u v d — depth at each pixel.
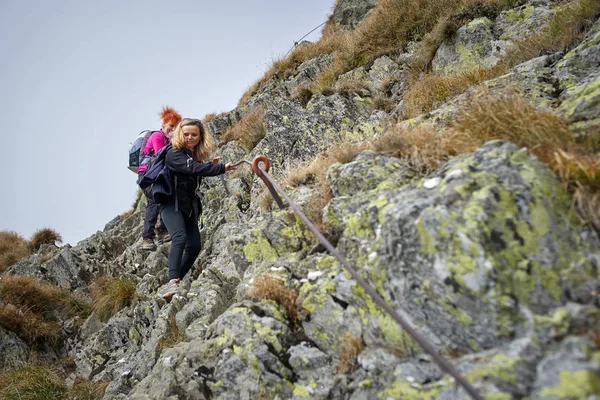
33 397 6.69
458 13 8.60
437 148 3.98
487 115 3.99
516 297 2.63
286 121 8.69
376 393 3.01
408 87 8.19
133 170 6.40
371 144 4.96
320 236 3.61
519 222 2.79
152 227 6.98
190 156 5.66
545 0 7.65
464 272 2.73
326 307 3.77
